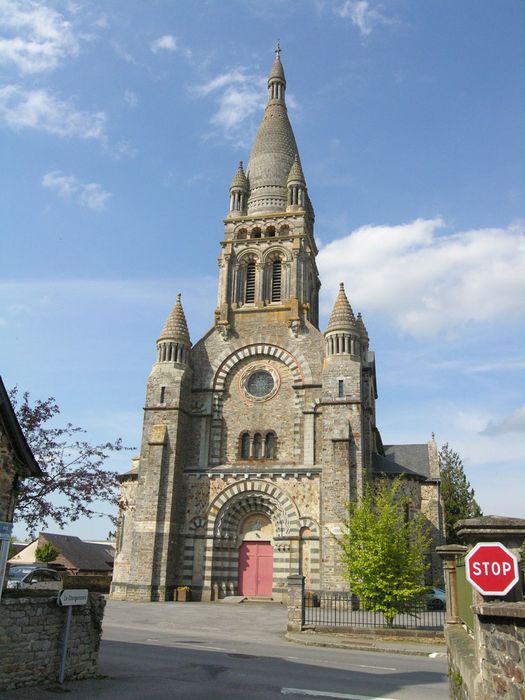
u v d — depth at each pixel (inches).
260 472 1763.0
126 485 1989.4
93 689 621.0
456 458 2790.4
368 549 1203.2
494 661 375.6
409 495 1822.1
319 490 1715.1
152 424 1813.5
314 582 1637.6
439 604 1614.2
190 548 1749.5
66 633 644.7
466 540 507.8
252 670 749.3
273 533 1739.7
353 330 1804.9
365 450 1839.3
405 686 678.5
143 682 660.1
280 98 2532.0
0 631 583.2
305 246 2118.6
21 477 666.2
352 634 1112.2
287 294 2018.9
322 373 1772.9
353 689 654.5
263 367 1923.0
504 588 433.7
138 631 1108.5
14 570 1473.9
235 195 2267.5
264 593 1721.2
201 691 622.8
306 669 773.3
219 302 2052.2
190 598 1692.9
